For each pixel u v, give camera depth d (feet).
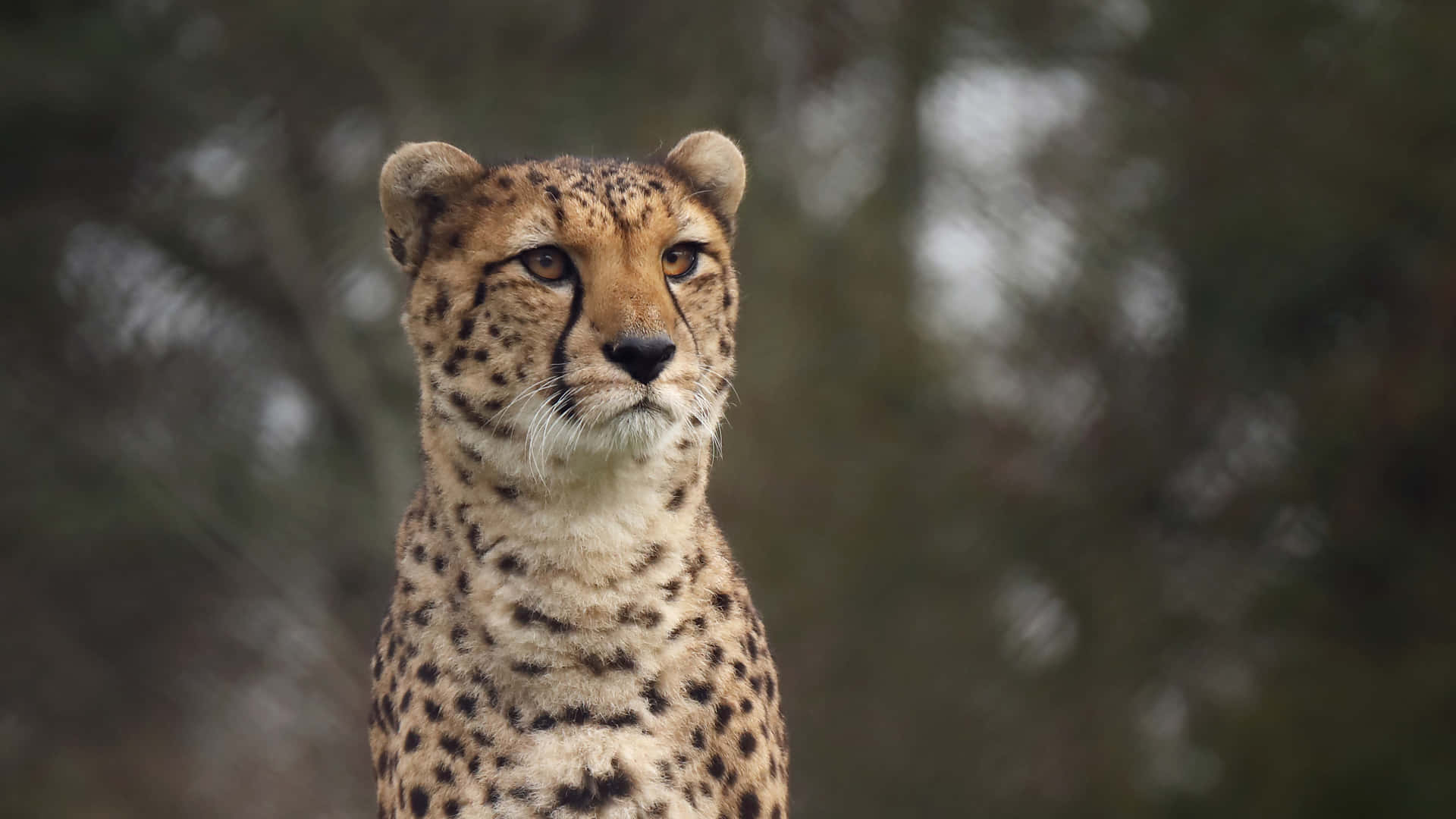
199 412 145.38
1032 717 136.46
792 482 133.80
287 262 142.10
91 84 139.44
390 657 43.06
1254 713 135.33
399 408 140.05
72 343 147.84
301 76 144.46
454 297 42.04
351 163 148.25
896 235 150.20
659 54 150.00
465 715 40.24
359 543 138.00
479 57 145.89
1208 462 149.59
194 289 147.02
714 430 43.96
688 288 43.06
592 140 140.26
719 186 46.60
